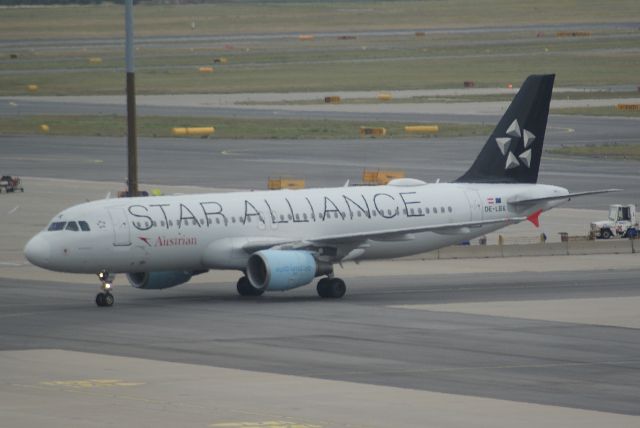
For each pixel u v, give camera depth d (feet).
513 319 627.46
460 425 400.47
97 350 536.83
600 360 518.37
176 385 462.60
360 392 451.94
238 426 396.16
